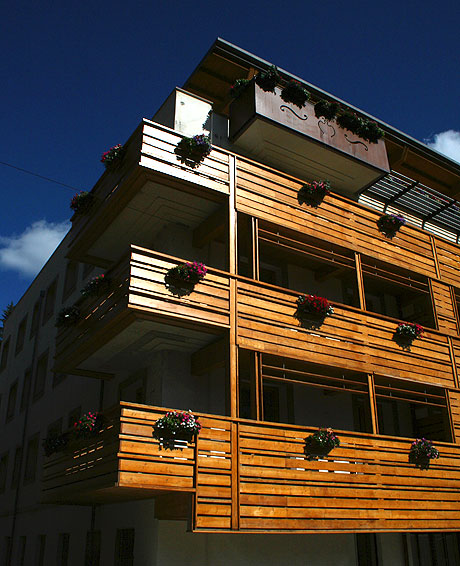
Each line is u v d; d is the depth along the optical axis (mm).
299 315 14102
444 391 16672
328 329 14547
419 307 18953
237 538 12938
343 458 13242
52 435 13891
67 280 21688
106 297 13273
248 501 11430
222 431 11680
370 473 13531
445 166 19672
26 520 20812
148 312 12031
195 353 14305
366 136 17172
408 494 13992
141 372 15086
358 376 15328
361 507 12992
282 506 11820
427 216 20703
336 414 16250
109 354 14711
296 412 15422
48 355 22109
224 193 14094
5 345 29656
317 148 16062
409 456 14500
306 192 15680
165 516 11820
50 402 21016
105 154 14414
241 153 16188
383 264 17156
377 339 15508
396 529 13391
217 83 16859
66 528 17172
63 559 17203
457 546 16484
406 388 16672
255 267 13977
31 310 26062
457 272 19016
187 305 12492
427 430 17469
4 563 22156
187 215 14945
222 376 14711
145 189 13820
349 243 16312
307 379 15844
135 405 10938
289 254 16359
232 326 12922
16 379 25984
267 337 13344
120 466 10352
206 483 11094
